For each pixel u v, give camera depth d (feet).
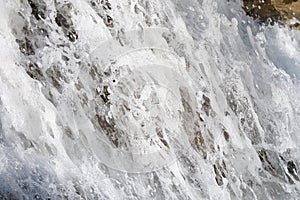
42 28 15.74
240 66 20.06
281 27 22.88
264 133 19.69
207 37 19.49
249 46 21.36
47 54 15.52
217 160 17.72
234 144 18.44
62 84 15.48
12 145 14.03
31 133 14.43
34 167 13.97
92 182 14.70
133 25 17.28
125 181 15.39
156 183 15.96
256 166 18.90
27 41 15.40
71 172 14.51
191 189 16.65
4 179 13.44
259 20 22.45
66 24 16.10
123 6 17.26
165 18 18.29
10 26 15.25
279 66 21.97
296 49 22.88
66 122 15.12
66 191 14.10
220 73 19.21
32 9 15.75
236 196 17.95
